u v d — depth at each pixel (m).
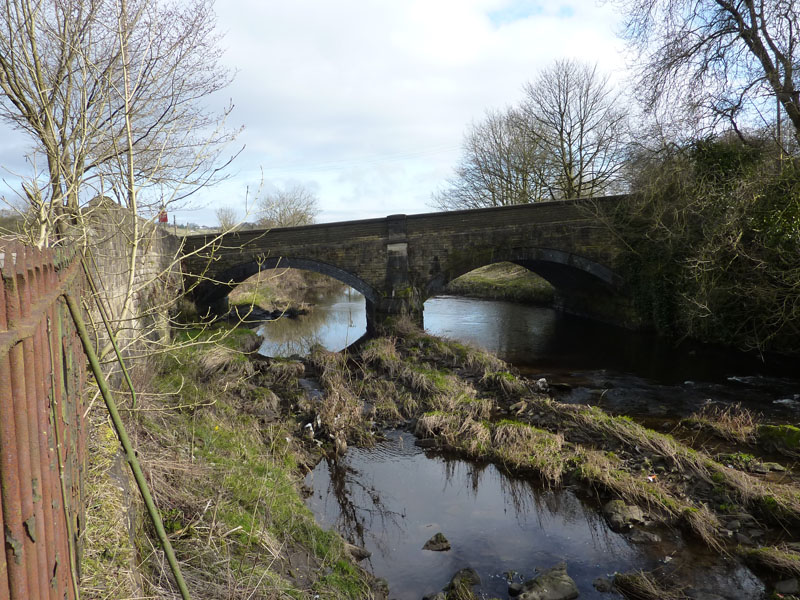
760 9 15.08
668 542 6.80
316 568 5.82
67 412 2.85
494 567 6.49
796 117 15.11
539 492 8.31
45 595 1.87
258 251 22.33
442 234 21.06
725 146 17.31
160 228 16.38
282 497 7.11
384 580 6.10
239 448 8.29
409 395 12.70
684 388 13.17
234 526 5.64
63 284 2.74
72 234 6.29
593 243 19.91
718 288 15.09
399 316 20.38
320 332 24.20
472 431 10.20
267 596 4.68
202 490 6.16
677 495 7.72
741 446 9.38
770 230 13.73
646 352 17.44
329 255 21.84
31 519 1.70
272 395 12.25
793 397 11.98
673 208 17.22
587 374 15.07
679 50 16.56
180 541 5.09
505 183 34.50
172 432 7.64
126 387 7.43
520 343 19.75
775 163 14.88
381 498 8.27
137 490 4.97
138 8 6.75
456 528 7.41
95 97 7.04
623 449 9.27
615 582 6.07
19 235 5.68
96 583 3.26
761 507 7.15
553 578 6.02
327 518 7.57
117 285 9.37
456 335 21.42
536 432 9.88
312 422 11.14
